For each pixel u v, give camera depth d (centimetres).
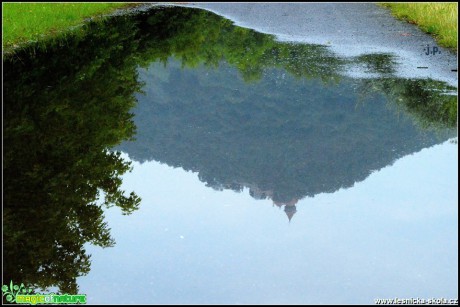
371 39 2084
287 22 2514
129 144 1247
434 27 2088
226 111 1504
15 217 924
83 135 1245
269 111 1463
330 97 1511
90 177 1078
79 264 802
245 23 2531
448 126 1266
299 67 1791
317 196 1012
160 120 1410
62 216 933
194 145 1293
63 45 1941
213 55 2014
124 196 1023
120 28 2339
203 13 2778
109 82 1620
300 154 1216
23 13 2222
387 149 1183
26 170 1070
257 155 1225
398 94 1475
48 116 1307
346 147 1225
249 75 1759
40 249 845
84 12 2503
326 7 2897
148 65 1855
